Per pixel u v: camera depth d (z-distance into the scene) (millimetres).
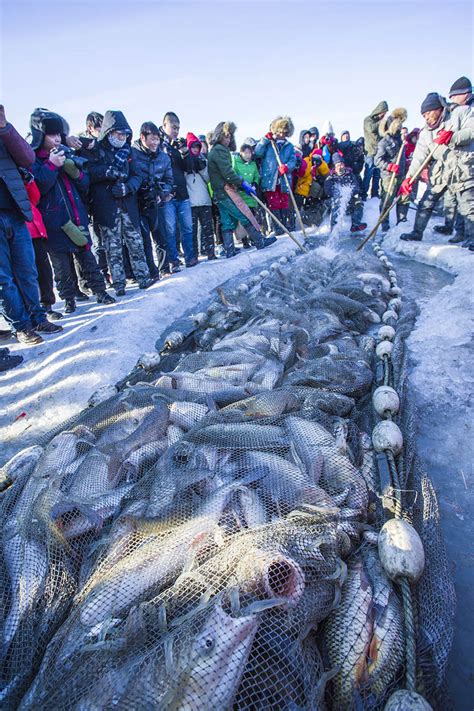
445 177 7566
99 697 1702
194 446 2789
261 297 5988
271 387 3881
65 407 4461
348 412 3551
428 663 1881
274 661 1770
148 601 2014
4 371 5309
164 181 7637
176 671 1677
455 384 3932
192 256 8977
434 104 7371
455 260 7312
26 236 5637
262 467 2631
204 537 2238
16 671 1974
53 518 2465
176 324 6320
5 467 3131
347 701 1812
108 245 7113
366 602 2029
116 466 2943
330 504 2502
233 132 8891
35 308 5980
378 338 4836
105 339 5637
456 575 2408
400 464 2834
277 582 1960
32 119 5852
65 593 2248
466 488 2965
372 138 12117
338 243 10594
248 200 9961
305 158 12203
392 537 2137
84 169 6477
